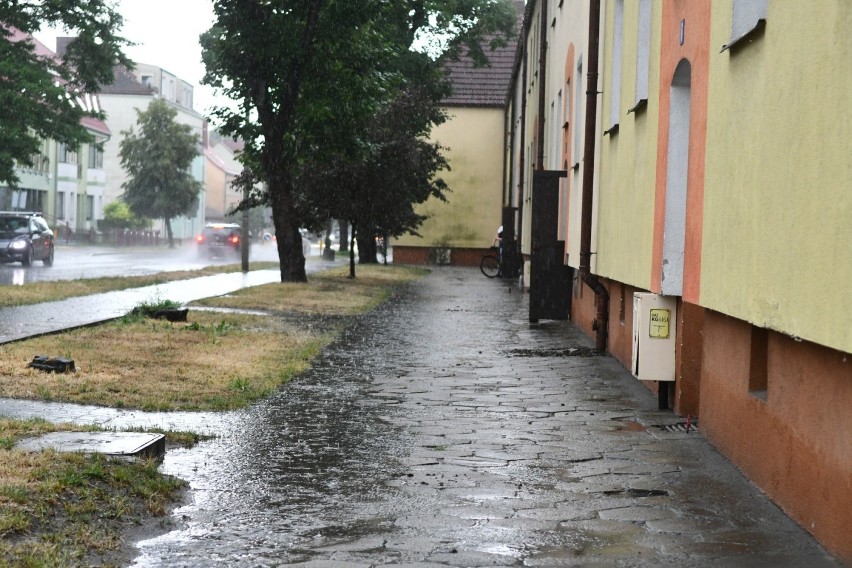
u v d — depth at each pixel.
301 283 30.61
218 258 55.16
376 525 6.05
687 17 9.70
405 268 47.97
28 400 9.75
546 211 20.45
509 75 59.53
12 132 37.84
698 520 6.24
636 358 10.16
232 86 30.41
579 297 19.45
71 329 15.32
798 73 6.09
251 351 14.10
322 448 8.24
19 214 40.66
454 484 7.11
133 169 87.19
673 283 10.18
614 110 14.56
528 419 9.76
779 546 5.70
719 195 8.09
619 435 8.99
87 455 6.94
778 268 6.36
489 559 5.43
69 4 38.22
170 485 6.66
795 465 6.21
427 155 34.47
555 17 26.25
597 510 6.46
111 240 84.00
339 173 33.22
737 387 7.72
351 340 16.75
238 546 5.58
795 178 6.07
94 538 5.46
